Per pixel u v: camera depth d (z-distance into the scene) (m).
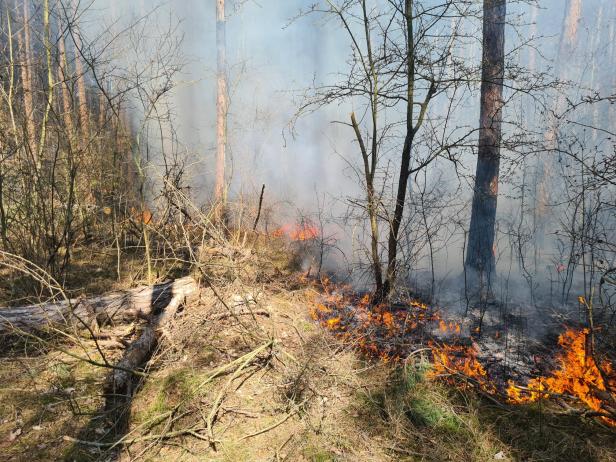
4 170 6.15
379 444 3.06
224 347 4.31
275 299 5.70
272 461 2.88
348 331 4.72
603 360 4.06
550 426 3.18
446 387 3.74
